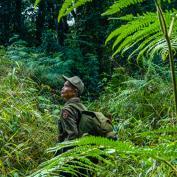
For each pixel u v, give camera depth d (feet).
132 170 12.69
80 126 12.66
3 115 17.42
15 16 43.52
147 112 20.31
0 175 14.16
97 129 12.69
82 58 35.53
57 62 31.78
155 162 10.81
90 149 3.46
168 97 20.59
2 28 42.88
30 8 44.86
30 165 15.66
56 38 39.29
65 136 12.85
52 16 44.47
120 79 26.78
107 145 3.47
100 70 36.37
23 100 20.43
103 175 11.74
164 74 23.02
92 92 34.19
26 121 18.39
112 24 34.60
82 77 35.06
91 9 40.42
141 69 24.98
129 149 3.44
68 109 12.77
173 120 17.67
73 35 38.96
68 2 3.76
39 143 17.04
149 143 13.91
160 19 3.62
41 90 24.45
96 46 39.04
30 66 28.48
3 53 30.27
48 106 22.70
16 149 15.60
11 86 21.88
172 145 3.82
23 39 43.34
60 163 3.59
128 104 21.24
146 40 4.61
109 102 23.00
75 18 41.32
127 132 17.44
